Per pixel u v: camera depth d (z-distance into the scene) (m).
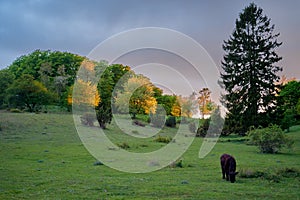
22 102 46.12
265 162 18.03
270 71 38.66
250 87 38.06
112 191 10.39
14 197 9.53
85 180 12.15
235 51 40.38
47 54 71.94
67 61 64.88
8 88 46.47
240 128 37.09
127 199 9.36
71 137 25.97
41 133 27.17
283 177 13.33
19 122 31.08
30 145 21.80
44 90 47.59
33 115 37.00
